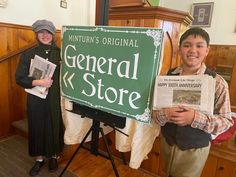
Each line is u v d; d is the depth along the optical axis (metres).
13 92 2.36
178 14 1.86
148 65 1.03
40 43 1.58
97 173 1.87
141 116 1.09
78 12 2.88
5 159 1.96
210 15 3.95
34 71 1.56
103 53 1.17
